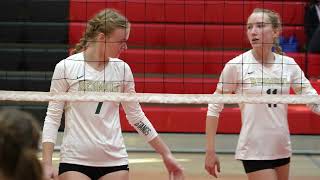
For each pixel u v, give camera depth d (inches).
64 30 633.6
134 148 486.0
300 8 647.8
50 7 647.1
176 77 610.9
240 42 638.5
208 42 640.4
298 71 238.1
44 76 599.8
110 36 209.8
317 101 223.9
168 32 640.4
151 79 585.6
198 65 614.2
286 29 636.7
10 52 615.2
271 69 231.5
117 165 209.8
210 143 229.8
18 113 107.1
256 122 225.3
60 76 212.1
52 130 209.2
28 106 544.1
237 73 230.7
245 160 227.5
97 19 211.6
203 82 574.2
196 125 554.9
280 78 230.8
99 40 210.8
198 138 532.7
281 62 234.5
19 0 646.5
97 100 208.5
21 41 633.6
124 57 610.5
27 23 637.9
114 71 216.2
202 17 653.3
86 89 211.3
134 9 649.0
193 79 594.2
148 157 459.5
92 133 207.9
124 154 213.0
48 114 210.8
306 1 653.9
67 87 213.3
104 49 211.6
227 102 223.9
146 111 554.9
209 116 229.5
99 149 206.8
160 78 596.4
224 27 641.6
